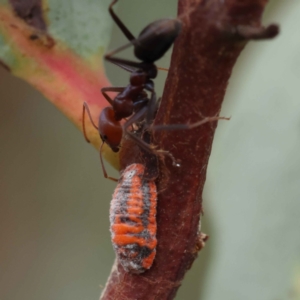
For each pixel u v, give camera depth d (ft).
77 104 0.24
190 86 0.22
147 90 0.26
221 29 0.21
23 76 0.24
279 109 0.26
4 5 0.24
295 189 0.25
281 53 0.27
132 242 0.23
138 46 0.25
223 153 0.26
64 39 0.24
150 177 0.23
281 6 0.27
